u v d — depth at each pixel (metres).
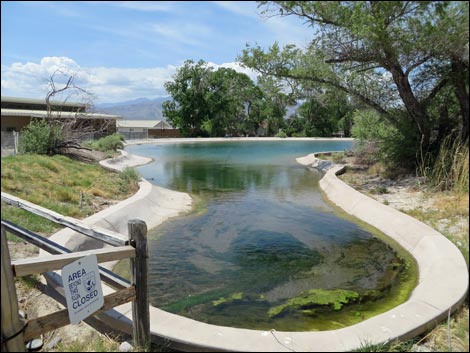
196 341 2.99
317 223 7.84
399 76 10.23
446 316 3.43
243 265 5.64
